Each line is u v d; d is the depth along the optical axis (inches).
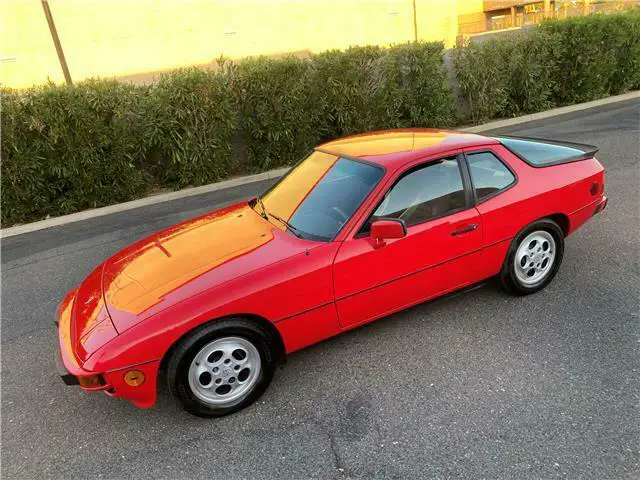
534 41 470.9
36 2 658.2
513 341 138.5
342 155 153.3
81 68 705.6
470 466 99.4
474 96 471.8
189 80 345.4
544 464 98.3
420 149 143.6
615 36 497.4
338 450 106.8
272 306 118.7
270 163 390.6
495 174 149.7
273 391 128.1
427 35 1016.2
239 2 809.5
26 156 316.5
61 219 326.3
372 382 127.8
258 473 102.8
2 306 199.0
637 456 98.3
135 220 304.3
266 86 366.3
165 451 111.3
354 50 402.9
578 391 117.1
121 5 717.3
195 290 115.3
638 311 146.7
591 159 172.6
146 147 350.6
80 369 106.3
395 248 131.6
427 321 152.6
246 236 137.3
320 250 124.6
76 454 113.3
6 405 133.4
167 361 113.8
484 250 147.0
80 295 133.9
